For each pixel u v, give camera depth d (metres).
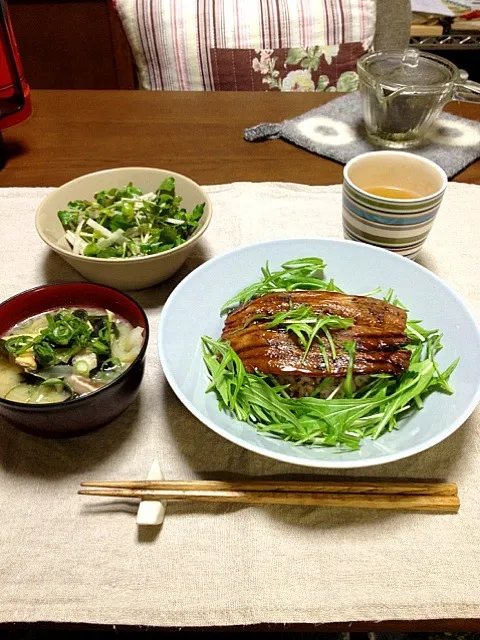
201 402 0.38
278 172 0.66
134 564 0.33
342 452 0.35
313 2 0.88
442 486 0.35
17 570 0.32
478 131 0.71
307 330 0.38
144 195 0.55
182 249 0.47
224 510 0.35
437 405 0.37
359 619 0.31
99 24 1.15
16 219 0.59
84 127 0.73
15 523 0.34
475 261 0.54
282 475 0.37
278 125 0.72
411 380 0.38
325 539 0.34
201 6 0.87
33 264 0.54
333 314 0.40
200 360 0.41
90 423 0.36
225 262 0.46
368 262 0.47
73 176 0.64
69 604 0.31
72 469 0.37
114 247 0.50
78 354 0.39
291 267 0.47
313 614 0.31
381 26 0.94
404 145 0.69
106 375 0.38
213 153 0.68
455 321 0.41
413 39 1.24
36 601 0.31
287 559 0.33
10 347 0.38
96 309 0.42
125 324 0.41
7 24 0.62
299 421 0.37
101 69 1.22
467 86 0.66
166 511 0.35
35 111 0.76
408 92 0.63
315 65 0.90
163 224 0.51
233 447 0.38
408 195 0.52
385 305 0.41
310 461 0.32
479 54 1.33
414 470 0.37
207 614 0.31
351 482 0.36
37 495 0.36
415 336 0.41
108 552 0.33
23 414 0.34
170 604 0.31
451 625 0.31
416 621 0.31
